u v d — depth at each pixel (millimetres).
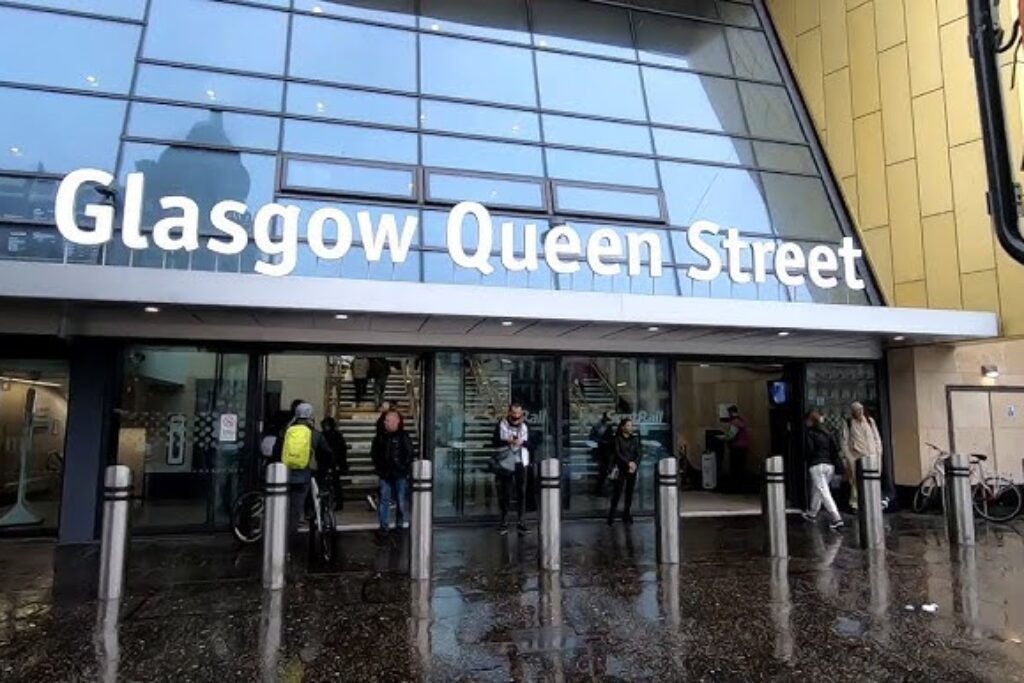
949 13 13297
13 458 10633
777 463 9391
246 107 12547
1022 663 5340
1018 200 2244
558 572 8273
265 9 13664
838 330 11422
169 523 10656
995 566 8648
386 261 11672
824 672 5176
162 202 9312
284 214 9617
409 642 5809
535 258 10719
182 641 5828
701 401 18156
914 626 6227
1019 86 9422
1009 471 14078
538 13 15641
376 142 12977
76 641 5820
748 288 13305
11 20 11836
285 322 10695
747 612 6668
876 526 9695
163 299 8742
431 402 11891
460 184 12984
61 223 8875
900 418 13953
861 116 14859
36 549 9594
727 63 16375
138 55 12320
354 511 12820
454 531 11055
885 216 14258
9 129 11062
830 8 15688
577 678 5070
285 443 9484
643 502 12727
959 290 12922
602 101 14914
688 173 14578
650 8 16531
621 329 11391
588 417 12586
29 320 9945
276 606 6844
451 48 14555
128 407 10664
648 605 6902
